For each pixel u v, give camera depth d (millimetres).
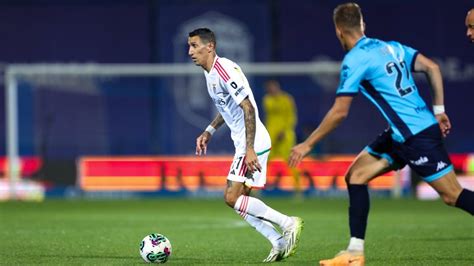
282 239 28609
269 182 76000
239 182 28500
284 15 87812
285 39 87625
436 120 25578
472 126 84188
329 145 81062
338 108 24547
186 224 46812
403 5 87625
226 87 28031
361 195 25969
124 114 86812
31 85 86375
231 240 37344
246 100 27609
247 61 85938
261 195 75875
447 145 83250
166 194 77375
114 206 64688
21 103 86000
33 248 34031
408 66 25844
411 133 25047
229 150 82062
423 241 35688
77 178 78562
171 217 52531
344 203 65938
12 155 73750
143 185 77500
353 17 25156
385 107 25266
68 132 86375
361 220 25781
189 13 87125
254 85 86375
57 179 78875
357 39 25266
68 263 28875
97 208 62375
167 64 86938
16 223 47906
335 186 75312
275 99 64125
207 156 82188
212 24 86562
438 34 87000
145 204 67000
